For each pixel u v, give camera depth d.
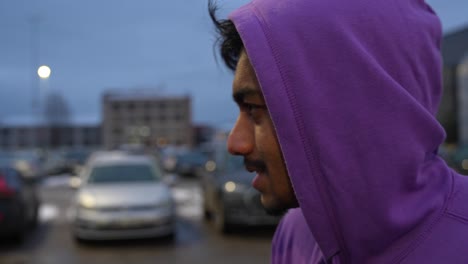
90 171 8.95
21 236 8.31
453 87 25.58
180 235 8.80
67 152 31.38
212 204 9.32
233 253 7.36
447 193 0.74
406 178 0.70
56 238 8.85
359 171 0.71
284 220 1.16
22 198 8.41
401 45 0.74
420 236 0.71
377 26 0.73
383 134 0.70
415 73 0.75
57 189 19.30
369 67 0.71
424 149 0.72
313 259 0.96
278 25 0.74
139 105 59.25
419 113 0.71
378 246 0.72
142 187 8.38
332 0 0.75
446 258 0.69
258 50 0.74
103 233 7.90
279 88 0.73
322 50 0.73
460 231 0.71
